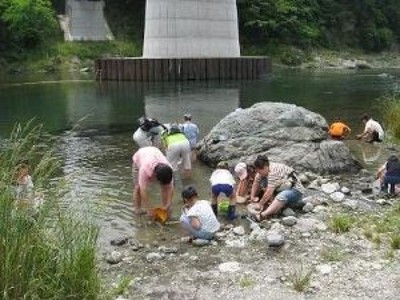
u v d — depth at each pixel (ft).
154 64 113.29
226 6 120.47
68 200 22.98
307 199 28.37
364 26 246.68
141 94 90.89
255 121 38.45
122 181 33.63
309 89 102.94
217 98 84.99
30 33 161.79
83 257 16.01
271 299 17.74
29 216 15.37
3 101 81.82
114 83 112.16
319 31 223.71
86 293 15.70
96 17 182.91
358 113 66.18
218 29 120.06
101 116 65.62
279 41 205.87
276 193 27.86
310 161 35.24
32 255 14.96
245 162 34.50
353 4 246.47
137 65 113.29
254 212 26.53
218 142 37.93
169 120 61.21
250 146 36.86
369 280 18.89
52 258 15.57
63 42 173.37
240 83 113.50
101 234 24.52
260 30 202.08
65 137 50.34
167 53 116.16
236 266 20.47
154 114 66.59
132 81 113.91
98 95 89.66
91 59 169.07
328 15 237.25
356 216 25.94
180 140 34.47
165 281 19.42
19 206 15.31
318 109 71.05
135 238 24.09
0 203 14.85
